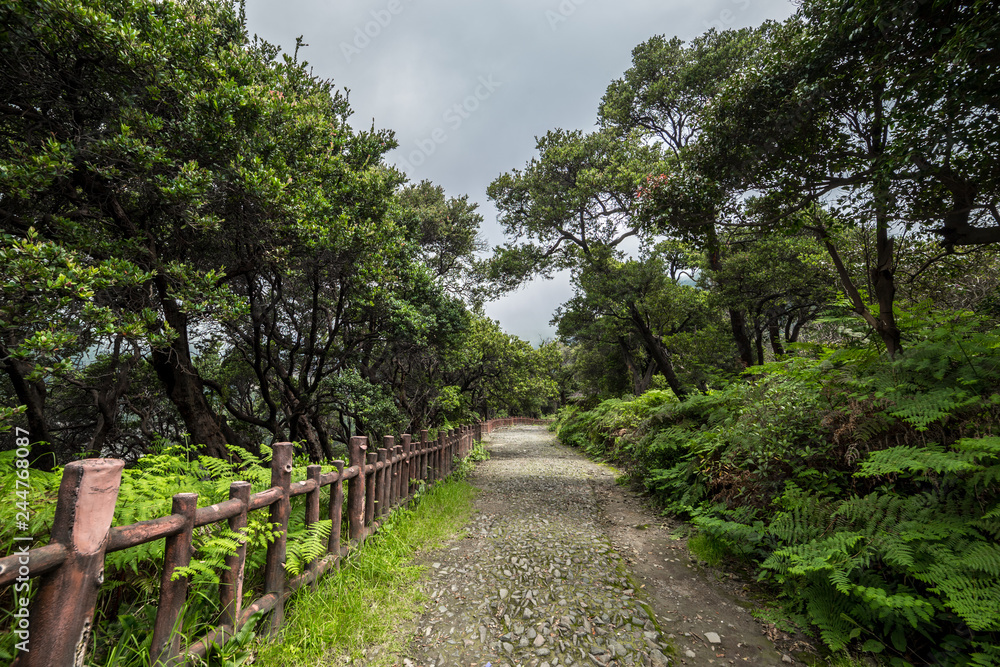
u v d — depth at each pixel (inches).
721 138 172.6
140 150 143.0
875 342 174.2
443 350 353.4
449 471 312.7
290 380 260.2
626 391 810.8
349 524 146.4
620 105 484.1
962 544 91.9
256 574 110.2
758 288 405.7
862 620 98.7
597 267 435.2
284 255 200.2
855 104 150.6
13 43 135.9
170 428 360.2
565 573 141.6
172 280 173.5
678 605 122.1
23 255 116.9
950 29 108.1
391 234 272.7
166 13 161.0
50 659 51.7
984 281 232.2
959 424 116.8
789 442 150.6
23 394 215.9
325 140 238.1
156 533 67.6
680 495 213.8
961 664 83.4
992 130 109.9
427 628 108.1
